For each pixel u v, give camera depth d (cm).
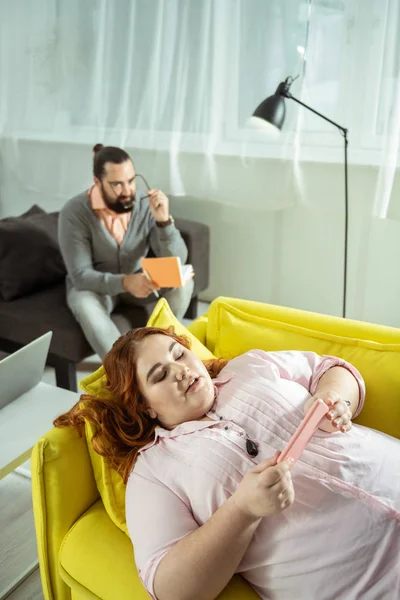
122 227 232
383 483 104
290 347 143
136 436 117
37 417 141
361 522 97
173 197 299
